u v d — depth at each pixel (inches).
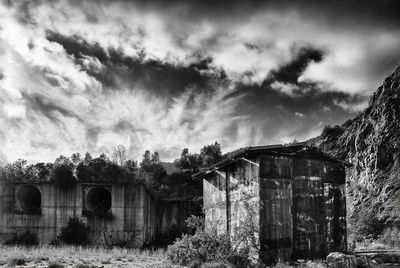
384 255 872.9
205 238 879.7
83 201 1715.1
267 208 876.0
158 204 2082.9
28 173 1845.5
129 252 1266.0
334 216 933.2
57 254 1072.8
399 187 1659.7
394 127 1893.5
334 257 780.6
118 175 1893.5
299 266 778.2
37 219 1657.2
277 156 908.6
